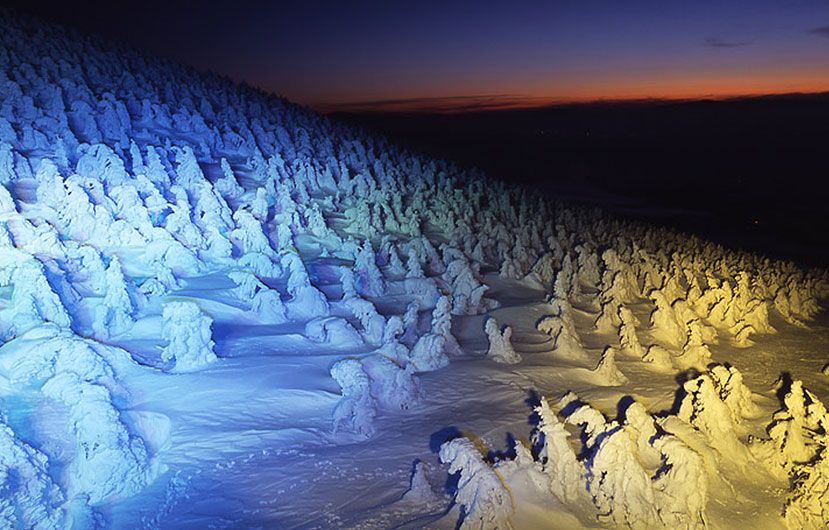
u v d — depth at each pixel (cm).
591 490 1355
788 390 2302
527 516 1257
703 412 1677
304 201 3812
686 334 2786
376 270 2834
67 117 3909
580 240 4509
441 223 4169
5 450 1262
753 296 3288
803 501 1495
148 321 2134
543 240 4247
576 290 3228
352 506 1323
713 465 1552
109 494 1348
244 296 2461
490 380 2070
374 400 1784
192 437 1574
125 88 4806
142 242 2711
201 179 3391
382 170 4775
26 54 4519
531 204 5075
